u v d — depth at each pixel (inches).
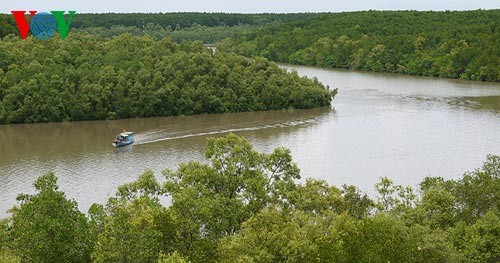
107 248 1380.4
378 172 3334.2
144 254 1390.3
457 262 1572.3
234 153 1916.8
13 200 2908.5
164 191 1887.3
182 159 3668.8
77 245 1473.9
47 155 3804.1
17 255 1492.4
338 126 4692.4
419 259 1492.4
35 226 1440.7
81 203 2861.7
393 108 5492.1
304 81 5935.0
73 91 5098.4
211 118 5246.1
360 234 1488.7
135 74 5374.0
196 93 5438.0
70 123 4958.2
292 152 3804.1
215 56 6176.2
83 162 3614.7
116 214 1550.2
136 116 5246.1
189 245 1537.9
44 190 1514.5
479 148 3843.5
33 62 5246.1
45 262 1425.9
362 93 6565.0
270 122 4972.9
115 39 6422.2
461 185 1989.4
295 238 1432.1
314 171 3356.3
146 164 3553.2
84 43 6210.6
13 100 4886.8
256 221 1528.1
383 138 4192.9
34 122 4921.3
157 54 5944.9
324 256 1406.3
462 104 5669.3
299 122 4933.6
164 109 5344.5
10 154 3836.1
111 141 4242.1
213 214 1649.9
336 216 1572.3
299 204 1790.1
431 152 3759.8
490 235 1705.2
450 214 1887.3
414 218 1784.0
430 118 4945.9
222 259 1456.7
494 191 1936.5
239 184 1875.0
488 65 7701.8
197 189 1745.8
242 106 5605.3
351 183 3139.8
